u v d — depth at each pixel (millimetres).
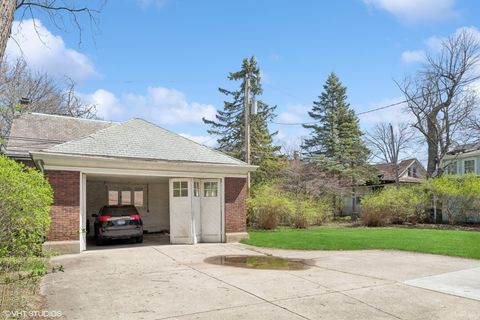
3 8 4590
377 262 10820
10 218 8273
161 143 15328
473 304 6605
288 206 20906
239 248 13797
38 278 7922
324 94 39875
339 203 31812
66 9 8266
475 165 30656
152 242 15867
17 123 18172
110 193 19766
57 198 12297
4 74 21469
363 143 38750
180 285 8031
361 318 5902
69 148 12883
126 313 6148
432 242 14516
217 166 15039
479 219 23188
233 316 5984
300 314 6074
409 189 25016
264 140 33719
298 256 12031
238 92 35000
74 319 5844
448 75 28984
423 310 6285
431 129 30281
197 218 15297
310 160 36094
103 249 13562
